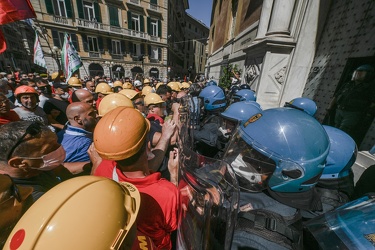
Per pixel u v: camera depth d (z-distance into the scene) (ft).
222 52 45.24
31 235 1.39
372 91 7.79
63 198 1.62
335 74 11.32
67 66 22.13
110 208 1.67
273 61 15.60
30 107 8.77
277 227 2.34
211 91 8.41
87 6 61.41
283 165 2.92
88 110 5.96
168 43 87.76
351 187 3.96
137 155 2.76
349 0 10.85
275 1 14.85
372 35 8.82
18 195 2.38
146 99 9.52
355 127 8.42
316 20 13.37
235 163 3.56
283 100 15.83
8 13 8.80
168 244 3.13
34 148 3.29
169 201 2.72
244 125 3.91
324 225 2.18
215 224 1.96
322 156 2.97
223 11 49.29
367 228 1.85
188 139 5.51
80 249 1.40
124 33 70.64
